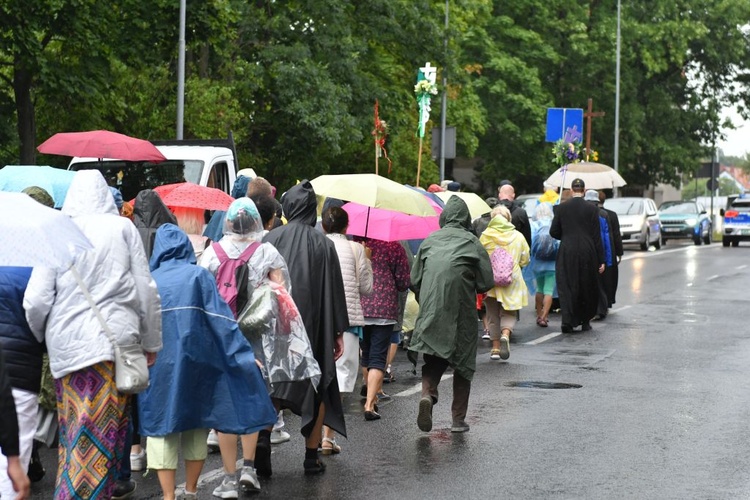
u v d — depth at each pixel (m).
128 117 33.94
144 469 10.97
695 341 20.78
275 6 41.97
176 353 9.08
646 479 10.42
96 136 18.20
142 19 31.89
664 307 27.03
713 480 10.39
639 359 18.41
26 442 8.61
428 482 10.33
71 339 8.18
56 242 6.69
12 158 33.16
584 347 19.92
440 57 46.00
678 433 12.52
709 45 74.81
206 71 38.00
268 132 42.50
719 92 78.31
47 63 28.41
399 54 46.28
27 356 8.60
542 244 22.73
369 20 44.22
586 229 21.98
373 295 13.25
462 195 18.56
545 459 11.27
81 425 8.25
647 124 75.06
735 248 56.56
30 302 8.16
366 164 47.78
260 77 39.00
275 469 10.90
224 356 9.28
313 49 41.91
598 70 69.25
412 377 16.61
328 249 10.93
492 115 63.16
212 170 19.92
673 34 71.81
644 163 76.69
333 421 10.78
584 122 70.69
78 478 8.23
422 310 12.30
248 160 41.06
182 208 14.39
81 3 28.20
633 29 70.69
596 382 16.03
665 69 72.44
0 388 5.88
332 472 10.75
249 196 11.68
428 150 49.75
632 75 72.25
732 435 12.41
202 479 10.49
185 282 9.22
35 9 27.77
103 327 8.20
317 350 10.76
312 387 10.26
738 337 21.39
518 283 17.95
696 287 32.44
